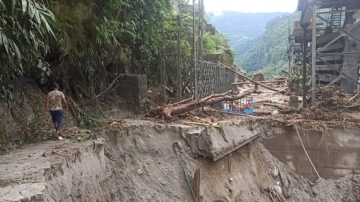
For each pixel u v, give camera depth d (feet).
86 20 31.86
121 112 39.96
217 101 41.96
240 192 34.35
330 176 39.65
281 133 41.09
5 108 25.66
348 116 41.45
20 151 22.38
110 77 41.98
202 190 30.99
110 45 37.32
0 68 22.56
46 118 29.84
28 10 15.90
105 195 23.91
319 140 39.81
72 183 20.03
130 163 29.17
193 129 34.63
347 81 51.42
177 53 54.24
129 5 38.88
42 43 24.45
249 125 41.22
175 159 32.71
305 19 51.19
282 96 76.74
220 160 34.50
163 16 53.47
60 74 34.01
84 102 35.47
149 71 52.39
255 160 39.63
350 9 49.98
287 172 40.52
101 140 26.53
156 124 33.58
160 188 29.35
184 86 56.29
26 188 15.38
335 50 56.24
